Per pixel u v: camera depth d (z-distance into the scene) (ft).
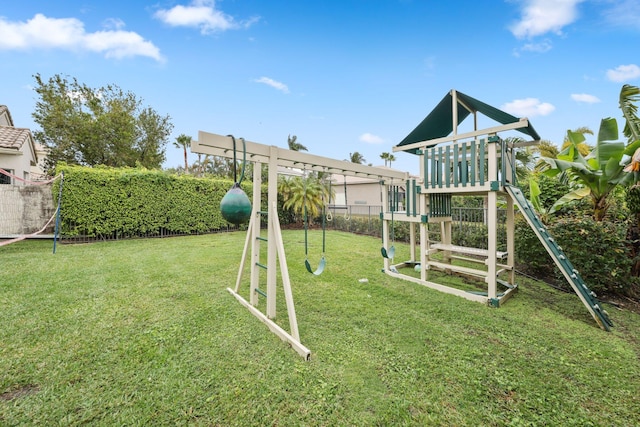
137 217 27.43
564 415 5.68
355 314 10.43
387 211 16.87
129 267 16.37
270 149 9.49
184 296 11.87
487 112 13.52
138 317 9.75
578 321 10.11
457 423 5.48
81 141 47.98
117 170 27.55
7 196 26.61
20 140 29.60
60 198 21.88
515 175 13.99
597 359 7.66
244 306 10.87
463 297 12.49
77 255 19.49
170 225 29.60
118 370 6.88
